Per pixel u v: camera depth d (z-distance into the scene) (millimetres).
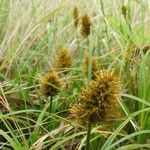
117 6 792
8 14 779
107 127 444
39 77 556
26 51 688
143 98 448
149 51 504
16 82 568
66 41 771
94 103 302
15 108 541
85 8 872
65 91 546
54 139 410
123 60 535
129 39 568
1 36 739
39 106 559
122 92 510
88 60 482
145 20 667
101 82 298
